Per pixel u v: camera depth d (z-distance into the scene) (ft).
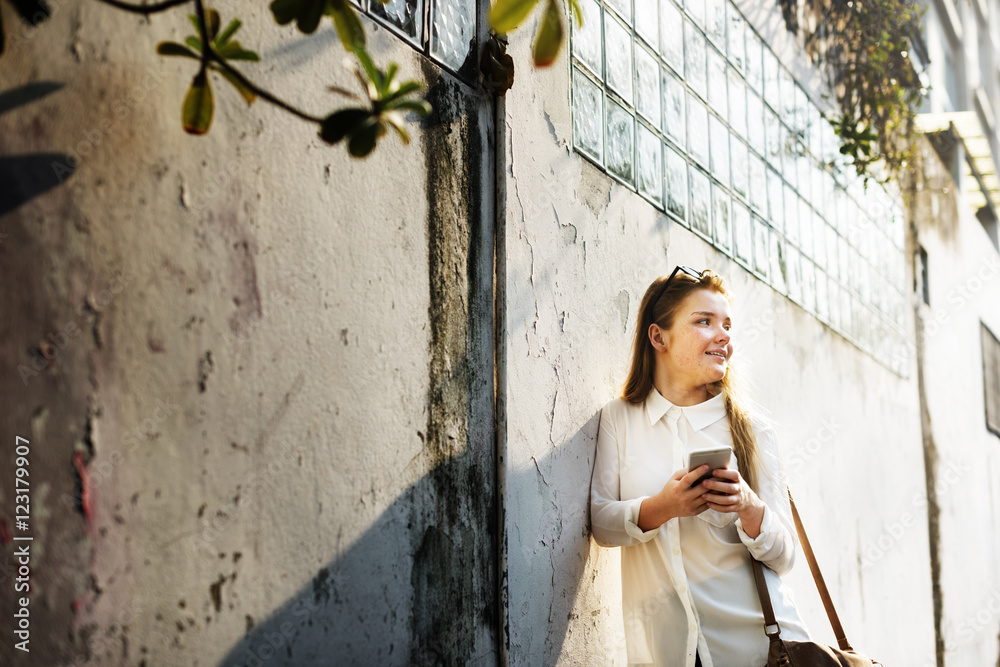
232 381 5.07
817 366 15.84
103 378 4.39
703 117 12.24
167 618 4.59
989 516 30.42
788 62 16.12
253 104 5.37
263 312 5.30
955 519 25.43
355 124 4.47
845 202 18.74
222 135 5.16
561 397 8.13
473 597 6.85
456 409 6.89
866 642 16.46
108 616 4.31
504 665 7.02
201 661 4.75
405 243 6.52
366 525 5.91
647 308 8.59
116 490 4.40
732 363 8.48
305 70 5.79
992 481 31.58
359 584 5.81
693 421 8.08
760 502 7.30
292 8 4.54
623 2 10.23
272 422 5.29
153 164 4.75
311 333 5.63
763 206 14.19
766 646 7.29
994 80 40.42
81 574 4.21
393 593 6.09
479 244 7.35
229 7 5.28
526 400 7.62
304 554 5.42
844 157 18.83
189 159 4.95
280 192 5.50
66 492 4.18
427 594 6.39
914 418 22.52
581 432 8.38
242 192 5.24
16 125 4.14
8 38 4.15
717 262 12.07
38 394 4.11
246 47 5.37
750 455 7.99
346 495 5.78
